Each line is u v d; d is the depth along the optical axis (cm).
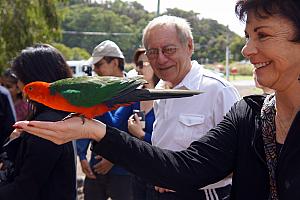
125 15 6100
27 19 1029
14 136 270
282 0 142
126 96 162
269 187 160
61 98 164
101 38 5569
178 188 167
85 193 480
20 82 271
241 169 167
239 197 168
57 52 276
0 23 1008
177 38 297
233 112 176
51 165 252
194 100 290
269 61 149
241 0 152
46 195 257
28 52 270
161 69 304
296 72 147
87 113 163
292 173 148
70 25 5656
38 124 152
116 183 452
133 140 163
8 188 254
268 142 159
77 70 2159
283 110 155
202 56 5606
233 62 5762
